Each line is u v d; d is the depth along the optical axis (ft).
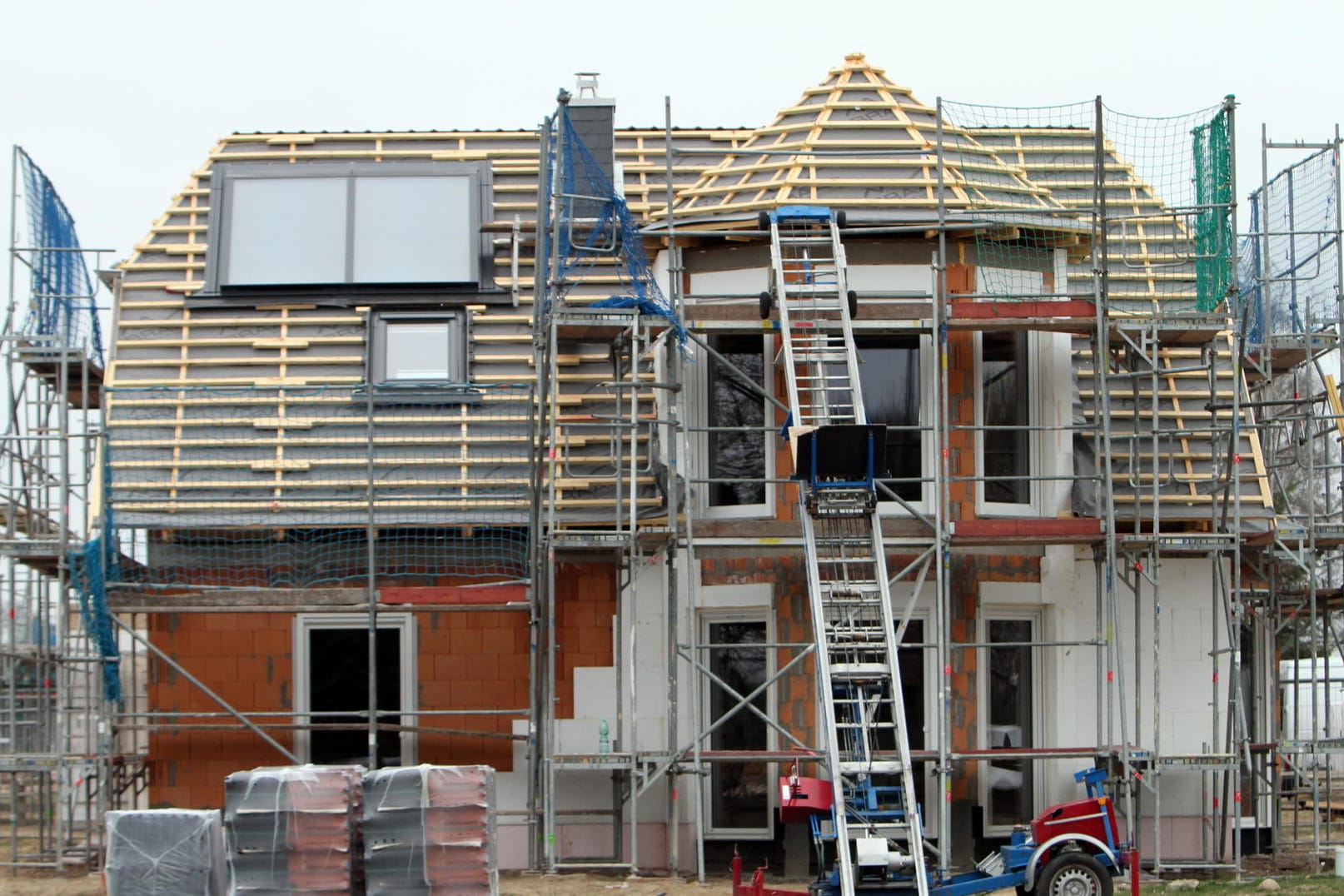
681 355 57.88
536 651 57.21
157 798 58.03
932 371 58.59
